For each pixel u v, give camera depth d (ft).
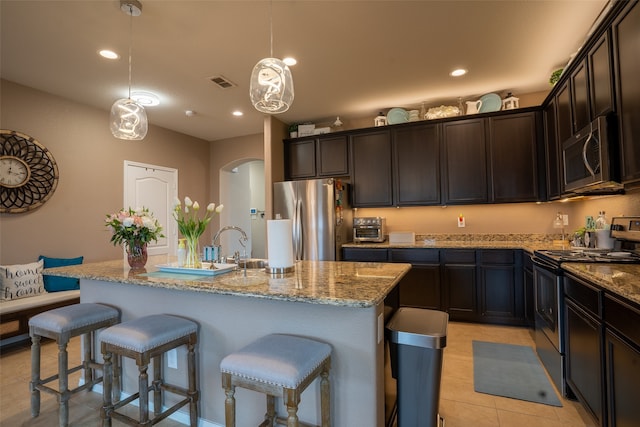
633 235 8.00
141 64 10.16
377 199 14.33
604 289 5.25
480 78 11.45
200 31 8.45
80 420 6.68
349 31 8.57
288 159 15.94
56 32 8.39
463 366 8.79
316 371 4.72
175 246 17.12
